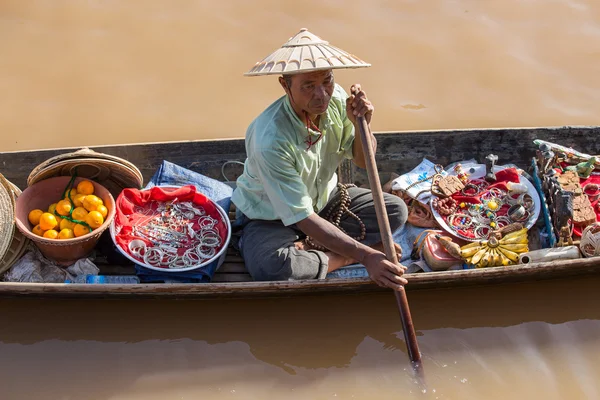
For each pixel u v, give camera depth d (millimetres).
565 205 3453
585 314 3545
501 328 3475
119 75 5238
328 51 2719
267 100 5062
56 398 3168
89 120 4836
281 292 3314
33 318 3543
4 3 5879
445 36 5621
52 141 4645
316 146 3105
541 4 6004
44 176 3455
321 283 3213
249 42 5574
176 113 4914
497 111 4902
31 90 5070
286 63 2668
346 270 3506
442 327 3477
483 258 3428
